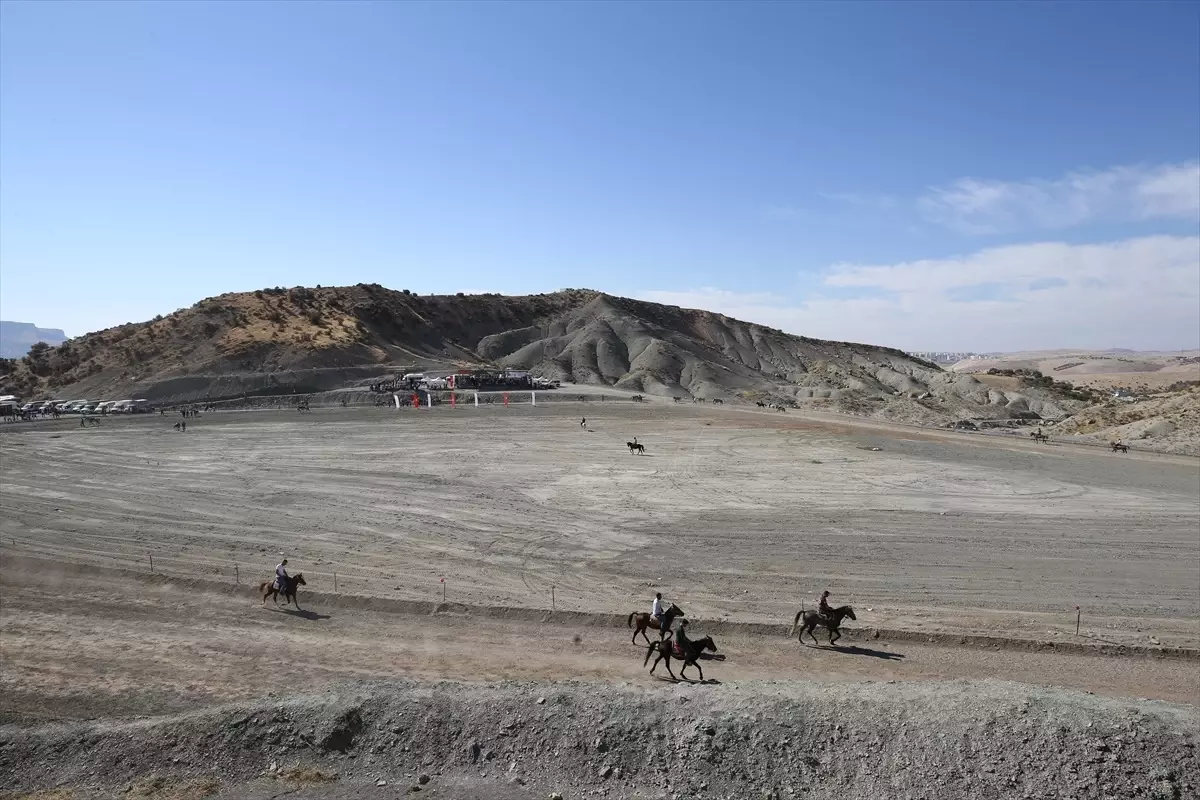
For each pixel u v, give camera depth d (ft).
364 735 47.73
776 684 54.39
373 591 84.99
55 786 43.70
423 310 590.96
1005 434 251.80
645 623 69.72
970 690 50.14
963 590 86.89
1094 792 40.70
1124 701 49.24
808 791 43.11
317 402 338.34
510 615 78.18
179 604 81.25
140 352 407.03
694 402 357.41
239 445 211.41
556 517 123.95
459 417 285.02
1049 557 100.27
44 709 55.57
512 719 48.37
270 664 65.16
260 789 43.52
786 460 186.19
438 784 44.27
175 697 58.13
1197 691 60.75
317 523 118.42
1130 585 88.74
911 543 107.45
